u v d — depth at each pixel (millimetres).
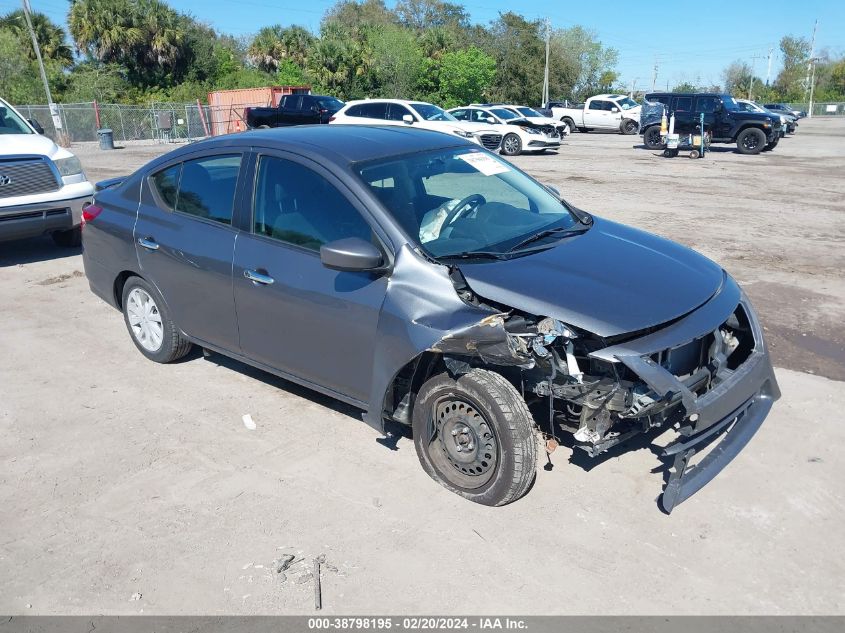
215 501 3730
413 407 3877
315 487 3838
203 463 4098
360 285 3783
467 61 51344
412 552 3303
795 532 3377
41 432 4496
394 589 3074
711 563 3182
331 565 3230
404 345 3576
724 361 3766
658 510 3557
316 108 25062
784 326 6043
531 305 3363
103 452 4242
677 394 3348
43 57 50094
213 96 41469
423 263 3621
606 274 3676
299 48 59000
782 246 9008
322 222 4039
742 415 3859
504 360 3277
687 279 3789
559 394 3379
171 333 5184
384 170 4117
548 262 3750
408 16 85812
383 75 50000
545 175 16750
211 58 54594
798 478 3801
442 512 3594
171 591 3096
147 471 4027
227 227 4508
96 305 7012
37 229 8164
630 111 36344
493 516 3545
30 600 3068
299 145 4301
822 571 3119
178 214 4871
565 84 69562
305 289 4004
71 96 42438
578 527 3441
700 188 14406
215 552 3340
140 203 5168
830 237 9531
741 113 23047
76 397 4965
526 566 3191
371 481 3879
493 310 3400
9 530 3547
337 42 48469
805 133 37688
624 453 4055
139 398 4930
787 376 5055
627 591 3027
